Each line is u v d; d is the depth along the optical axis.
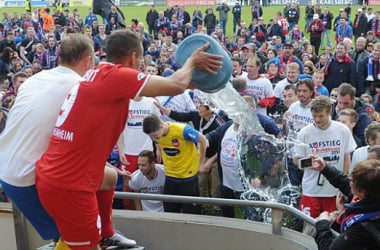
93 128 3.10
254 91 8.65
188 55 3.13
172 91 3.01
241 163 5.83
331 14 27.27
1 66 14.29
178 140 5.89
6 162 3.33
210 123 6.74
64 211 3.16
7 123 3.37
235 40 24.25
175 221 4.21
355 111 6.46
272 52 14.48
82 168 3.13
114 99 3.08
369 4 35.09
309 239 3.77
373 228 3.03
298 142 5.80
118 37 3.28
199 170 6.18
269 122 5.93
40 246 4.41
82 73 3.36
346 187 3.93
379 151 4.32
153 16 27.91
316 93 8.56
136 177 6.25
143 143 6.77
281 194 5.78
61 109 3.18
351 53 12.48
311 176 5.64
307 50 16.05
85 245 3.25
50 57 16.47
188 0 39.62
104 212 3.74
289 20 28.64
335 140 5.71
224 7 30.56
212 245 4.14
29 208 3.41
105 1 21.05
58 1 36.12
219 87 3.10
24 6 39.97
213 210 6.00
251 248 4.01
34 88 3.30
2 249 4.55
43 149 3.26
